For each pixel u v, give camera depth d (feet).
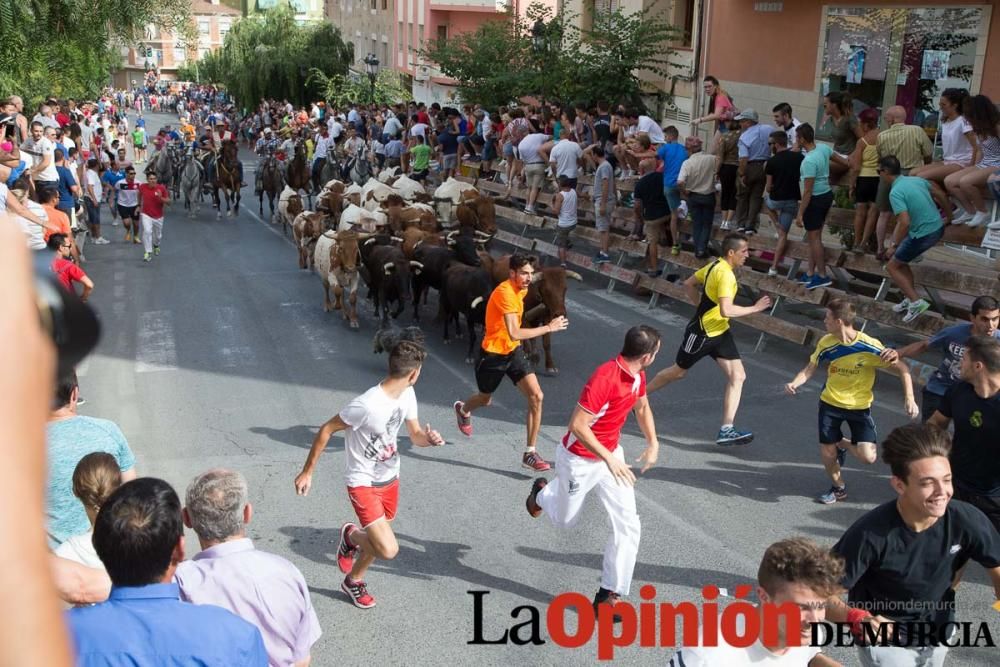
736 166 50.06
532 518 26.40
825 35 60.13
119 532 10.57
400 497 27.78
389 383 20.56
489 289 41.32
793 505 27.02
